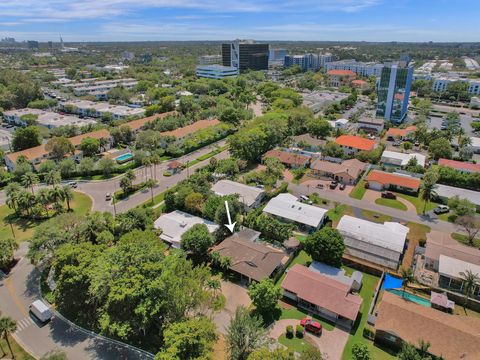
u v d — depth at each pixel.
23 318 57.50
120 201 96.50
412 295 61.31
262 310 57.56
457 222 79.56
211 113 179.12
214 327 49.31
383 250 70.56
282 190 100.75
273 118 148.88
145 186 105.50
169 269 53.34
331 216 88.75
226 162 112.81
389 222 81.00
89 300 53.69
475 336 47.81
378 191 103.56
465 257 66.69
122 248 56.00
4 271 69.06
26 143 128.62
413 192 101.94
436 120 188.38
